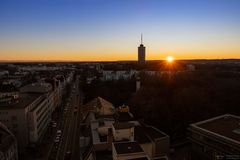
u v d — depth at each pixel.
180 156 82.62
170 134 97.81
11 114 89.25
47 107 121.06
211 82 158.88
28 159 84.50
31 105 97.94
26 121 90.69
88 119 95.00
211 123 76.06
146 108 106.25
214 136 65.31
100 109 97.56
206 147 68.44
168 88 139.50
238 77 185.62
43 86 125.12
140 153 50.22
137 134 76.06
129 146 53.78
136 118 100.75
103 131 71.00
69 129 114.44
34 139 92.50
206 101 114.25
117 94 151.88
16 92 116.50
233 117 81.94
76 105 166.38
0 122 81.69
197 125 74.19
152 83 156.88
